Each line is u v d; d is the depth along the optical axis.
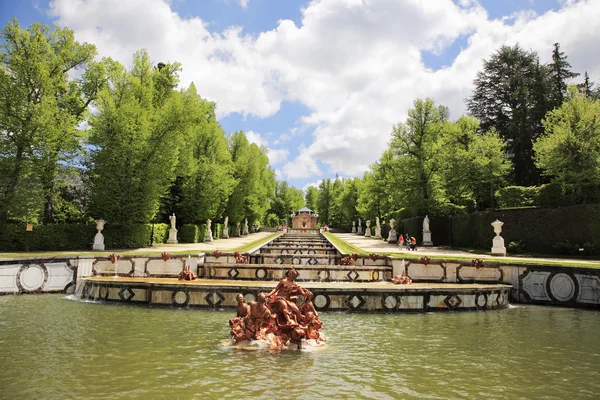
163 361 7.72
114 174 31.61
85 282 16.14
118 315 12.59
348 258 21.80
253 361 7.84
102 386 6.31
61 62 31.62
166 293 14.42
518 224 31.92
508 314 14.57
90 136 31.72
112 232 31.48
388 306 14.09
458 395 6.27
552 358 8.55
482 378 7.14
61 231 28.83
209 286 14.13
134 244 33.06
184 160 42.12
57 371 7.05
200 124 51.03
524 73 54.62
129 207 31.84
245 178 64.25
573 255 27.86
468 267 19.03
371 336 10.41
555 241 29.33
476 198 44.47
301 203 136.12
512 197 36.50
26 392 6.02
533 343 9.93
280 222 122.06
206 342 9.27
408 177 47.19
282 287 9.88
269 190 89.62
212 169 48.34
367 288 14.06
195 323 11.46
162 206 47.84
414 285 15.79
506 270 18.78
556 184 33.03
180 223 49.75
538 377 7.25
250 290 13.98
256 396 5.97
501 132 53.56
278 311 9.42
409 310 14.27
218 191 49.53
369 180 72.06
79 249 29.52
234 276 19.17
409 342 9.81
